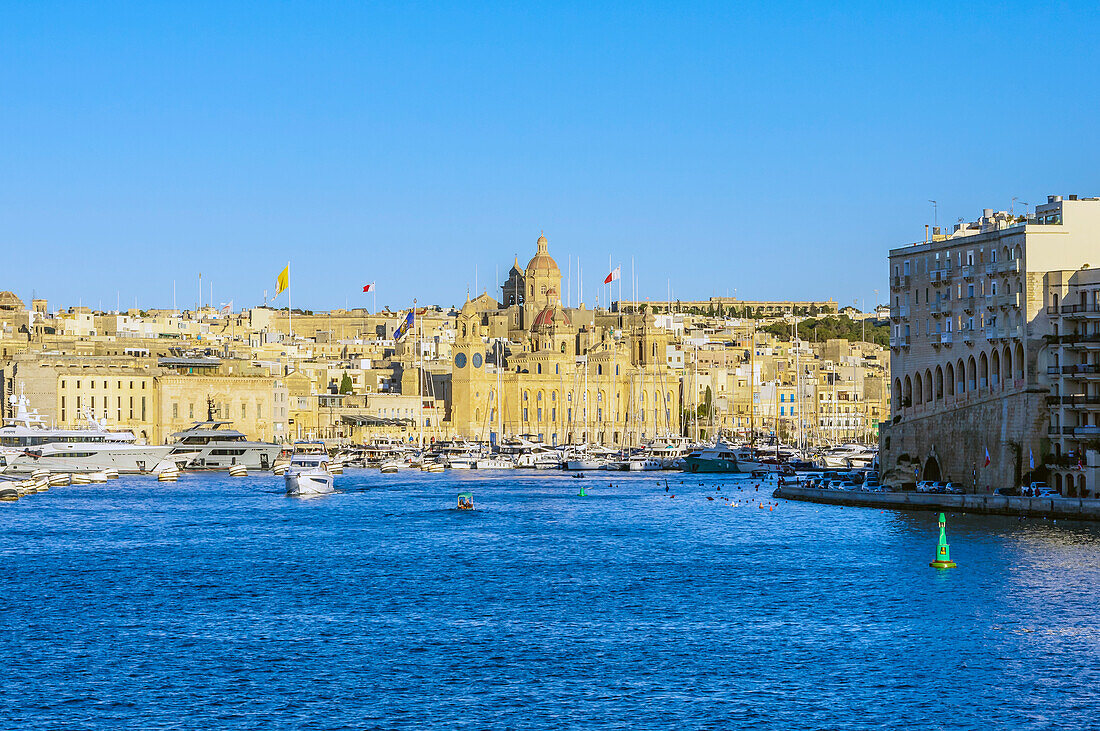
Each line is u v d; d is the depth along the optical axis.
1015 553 189.38
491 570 189.75
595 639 144.88
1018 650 138.38
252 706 121.38
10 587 176.12
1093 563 181.25
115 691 125.75
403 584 178.12
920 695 124.00
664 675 130.75
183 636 146.88
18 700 123.00
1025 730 115.00
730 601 164.50
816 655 137.50
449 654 138.75
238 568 191.75
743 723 116.88
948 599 161.88
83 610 160.75
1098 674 130.00
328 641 144.38
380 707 121.12
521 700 123.06
